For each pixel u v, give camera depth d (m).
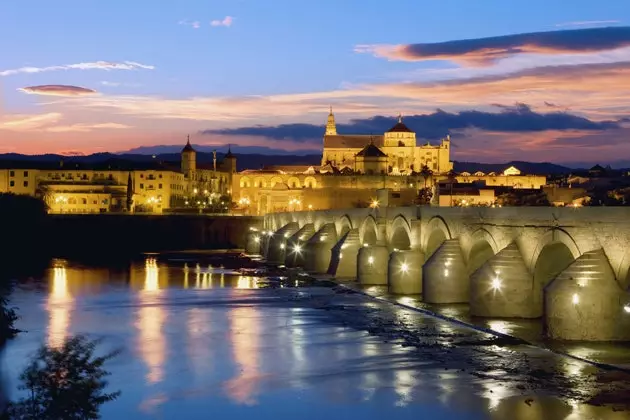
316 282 128.75
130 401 54.19
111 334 78.69
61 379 43.03
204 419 50.53
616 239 66.19
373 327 80.62
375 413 50.94
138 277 139.88
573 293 66.12
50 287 122.12
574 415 48.78
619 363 59.81
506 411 50.09
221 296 110.25
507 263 81.06
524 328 74.44
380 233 123.12
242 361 65.94
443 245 95.62
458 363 62.66
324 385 57.84
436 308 90.88
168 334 78.69
